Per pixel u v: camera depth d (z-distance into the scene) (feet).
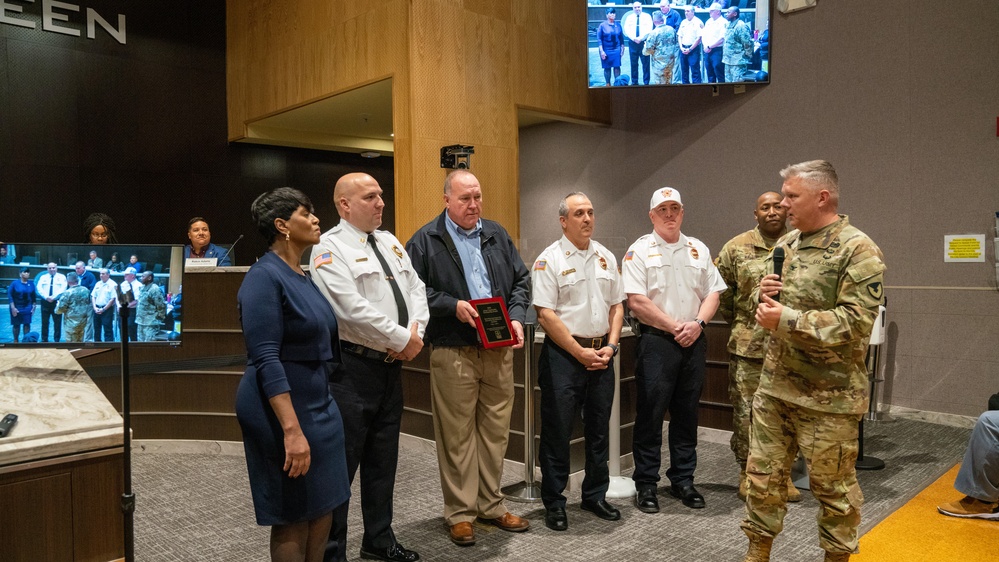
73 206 24.40
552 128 27.25
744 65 20.95
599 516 11.12
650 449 11.55
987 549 9.87
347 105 24.61
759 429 8.43
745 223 22.12
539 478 13.15
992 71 17.47
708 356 16.44
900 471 13.71
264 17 25.91
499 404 10.52
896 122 19.01
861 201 19.66
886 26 19.12
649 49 21.52
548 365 10.75
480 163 21.74
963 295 17.95
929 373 18.49
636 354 11.69
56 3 23.98
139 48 25.82
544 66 23.53
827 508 8.07
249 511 11.60
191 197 27.14
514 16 22.72
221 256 18.71
